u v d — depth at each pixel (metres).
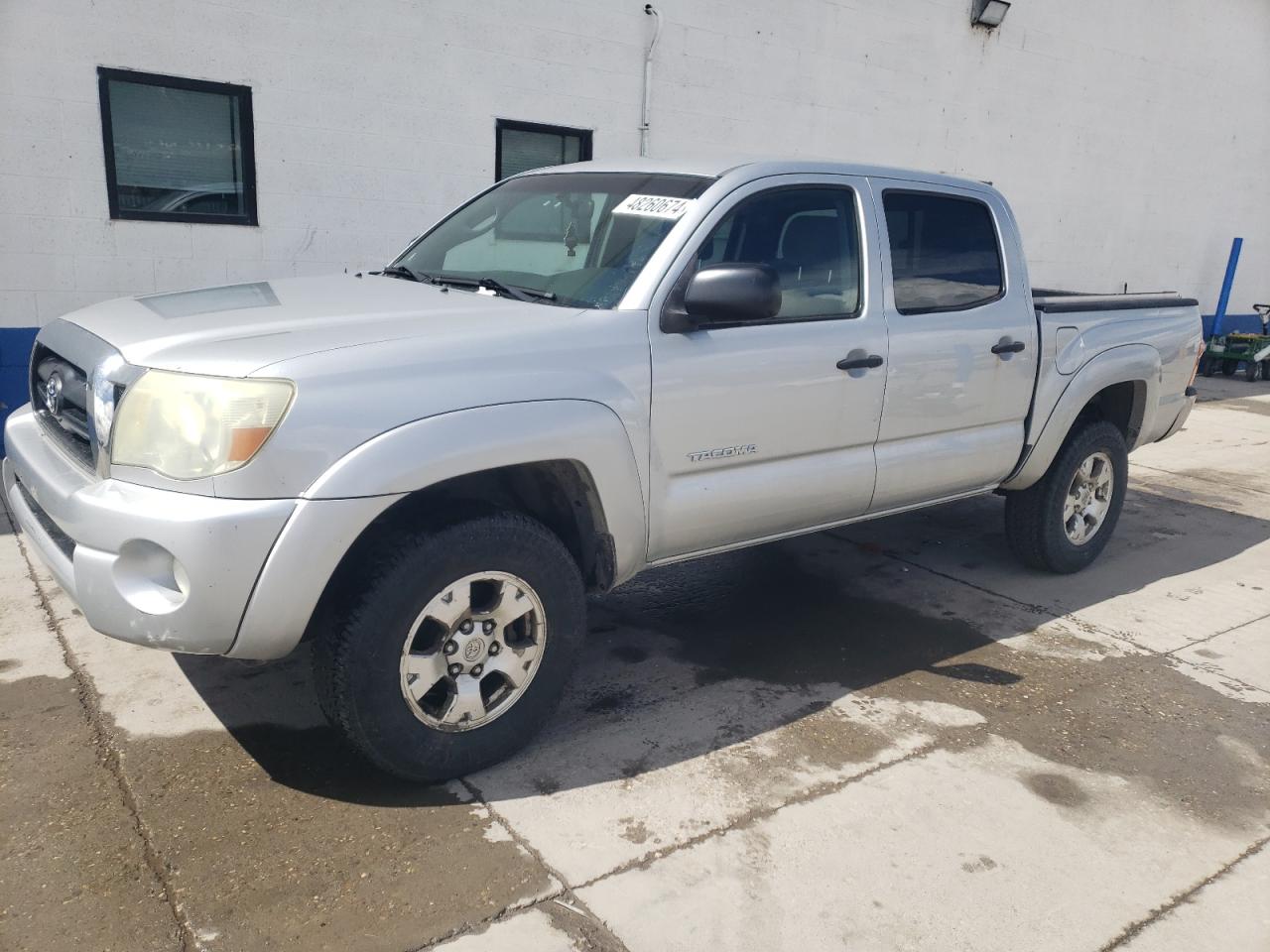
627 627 4.36
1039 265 12.71
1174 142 13.70
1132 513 6.65
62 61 6.11
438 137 7.55
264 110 6.83
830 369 3.71
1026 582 5.15
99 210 6.40
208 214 6.83
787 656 4.11
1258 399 12.17
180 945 2.34
